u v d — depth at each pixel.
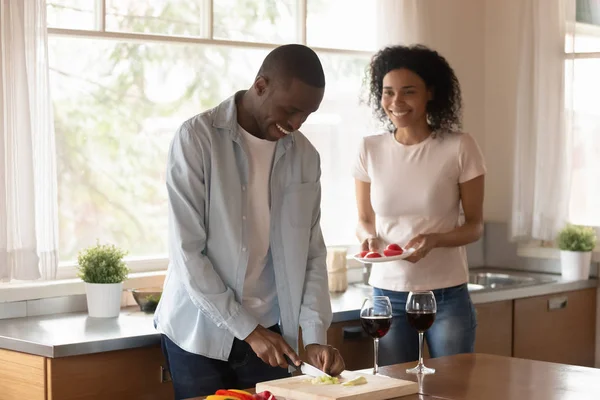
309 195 2.77
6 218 3.18
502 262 5.00
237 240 2.62
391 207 3.36
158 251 3.97
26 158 3.21
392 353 3.33
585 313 4.62
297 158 2.76
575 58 4.73
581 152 4.76
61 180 3.68
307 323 2.70
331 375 2.46
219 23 4.07
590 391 2.31
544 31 4.60
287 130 2.58
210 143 2.61
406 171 3.33
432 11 4.72
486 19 5.03
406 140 3.37
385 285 3.33
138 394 2.99
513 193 4.73
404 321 3.32
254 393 2.33
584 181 4.76
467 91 4.94
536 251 4.87
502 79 4.98
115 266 3.38
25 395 2.89
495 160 5.03
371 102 3.96
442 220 3.32
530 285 4.24
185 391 2.71
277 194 2.72
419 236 3.20
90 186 3.76
